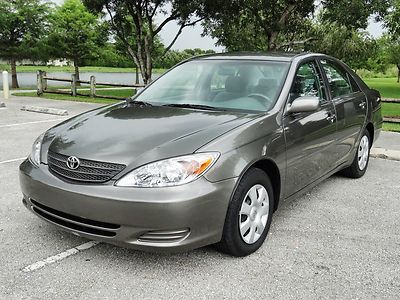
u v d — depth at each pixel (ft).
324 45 90.53
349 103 16.28
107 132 11.07
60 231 12.35
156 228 9.34
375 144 25.32
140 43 68.23
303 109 12.14
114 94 64.44
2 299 8.98
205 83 14.11
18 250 11.18
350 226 13.21
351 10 58.44
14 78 85.92
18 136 26.40
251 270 10.34
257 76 13.67
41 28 86.69
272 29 66.23
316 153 13.76
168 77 15.35
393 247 11.79
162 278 9.92
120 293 9.29
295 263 10.75
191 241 9.62
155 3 65.26
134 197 9.29
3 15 80.79
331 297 9.27
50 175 10.54
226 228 10.34
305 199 15.67
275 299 9.16
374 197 15.98
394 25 75.25
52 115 36.22
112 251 11.18
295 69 13.74
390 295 9.41
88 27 92.32
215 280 9.87
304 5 64.64
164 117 11.89
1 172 18.29
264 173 11.27
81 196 9.69
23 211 13.88
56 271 10.16
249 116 11.84
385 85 134.92
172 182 9.41
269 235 12.41
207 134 10.53
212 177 9.76
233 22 68.44
